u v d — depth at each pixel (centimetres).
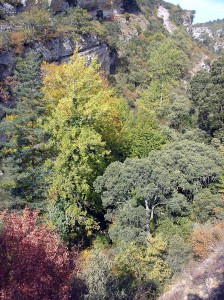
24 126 2233
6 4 4194
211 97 3550
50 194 2278
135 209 2123
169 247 2006
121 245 1995
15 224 1220
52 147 2484
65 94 2683
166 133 3662
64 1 5041
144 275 1858
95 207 2672
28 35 3531
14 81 3153
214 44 14462
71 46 4288
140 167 2197
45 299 1077
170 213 2328
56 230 2138
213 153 2805
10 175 2195
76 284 1449
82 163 2395
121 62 6016
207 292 1708
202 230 2105
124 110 3847
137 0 8838
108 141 3009
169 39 7450
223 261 1856
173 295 1747
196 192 2497
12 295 1007
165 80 6100
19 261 1071
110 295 1523
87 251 2314
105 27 6153
